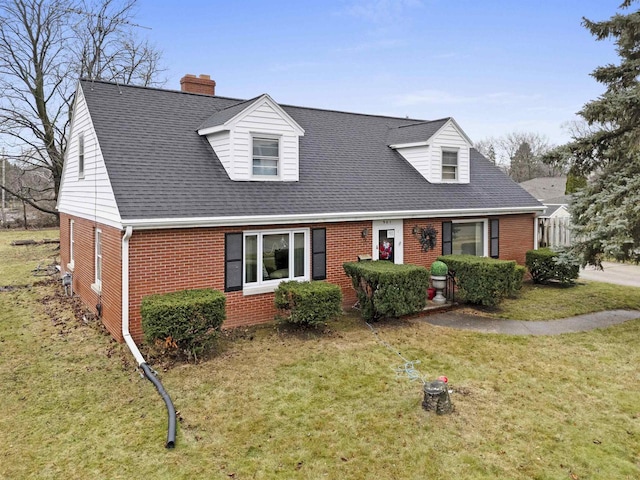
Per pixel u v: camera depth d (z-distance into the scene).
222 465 4.96
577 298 12.83
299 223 10.55
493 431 5.61
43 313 11.38
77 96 12.62
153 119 11.74
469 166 16.08
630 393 6.71
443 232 13.43
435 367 7.72
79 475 4.82
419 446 5.29
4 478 4.77
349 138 15.40
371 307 10.14
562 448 5.25
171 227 8.84
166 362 7.87
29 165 24.53
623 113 10.33
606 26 11.05
